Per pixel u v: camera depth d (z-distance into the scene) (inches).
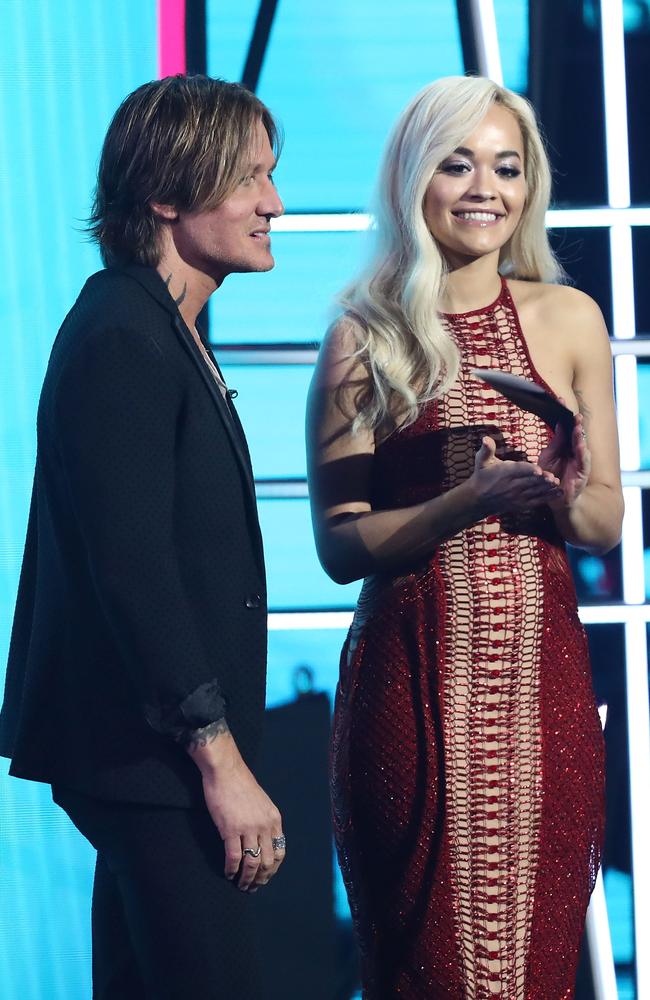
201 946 222.1
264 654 235.8
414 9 410.3
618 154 418.3
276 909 413.4
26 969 395.9
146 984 229.6
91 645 225.9
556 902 286.2
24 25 392.2
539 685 284.8
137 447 213.9
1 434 395.2
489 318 297.3
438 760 281.9
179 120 230.4
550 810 284.4
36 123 392.8
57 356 224.8
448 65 411.5
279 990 411.2
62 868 397.1
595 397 300.5
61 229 394.6
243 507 231.6
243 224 234.5
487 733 282.0
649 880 410.3
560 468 255.9
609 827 429.7
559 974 288.2
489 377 244.7
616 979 421.1
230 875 222.5
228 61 407.2
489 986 281.1
